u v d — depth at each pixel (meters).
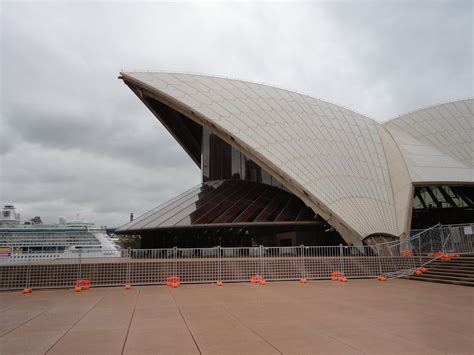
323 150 28.22
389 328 8.33
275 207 27.59
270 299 12.63
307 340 7.35
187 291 14.87
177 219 26.72
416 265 20.52
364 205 25.44
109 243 59.72
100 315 10.03
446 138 33.62
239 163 33.56
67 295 14.10
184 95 27.72
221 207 27.73
